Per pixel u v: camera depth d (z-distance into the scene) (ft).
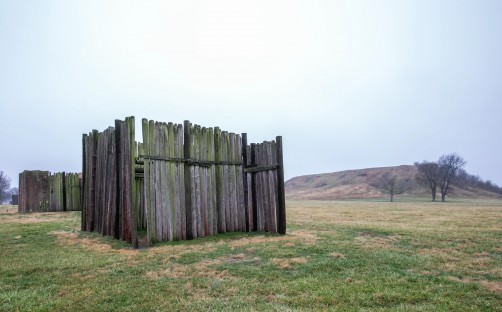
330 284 19.54
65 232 42.63
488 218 63.87
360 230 43.19
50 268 23.54
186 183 37.68
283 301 16.99
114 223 37.81
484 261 25.38
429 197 303.68
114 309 16.06
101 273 22.20
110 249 31.12
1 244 33.55
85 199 45.80
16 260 26.04
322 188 434.71
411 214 76.95
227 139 43.55
